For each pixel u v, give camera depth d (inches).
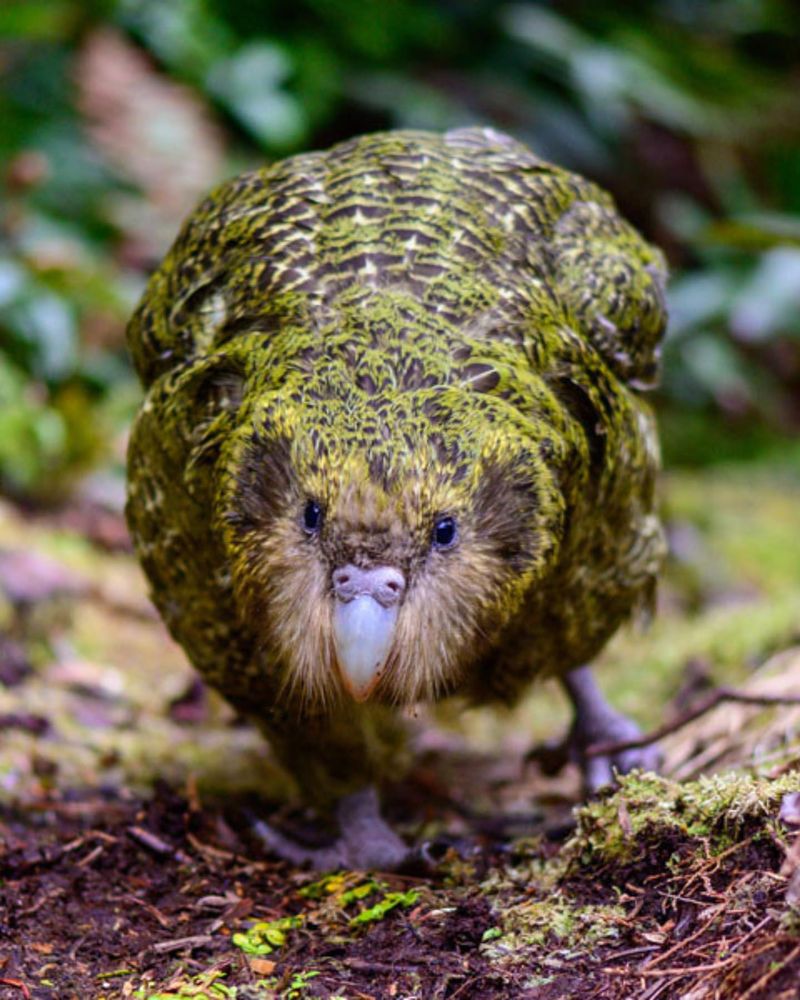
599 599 201.6
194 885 190.5
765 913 145.9
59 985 159.5
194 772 242.4
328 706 181.5
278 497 160.6
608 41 533.6
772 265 477.4
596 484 183.5
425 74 514.9
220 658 195.5
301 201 186.1
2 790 220.4
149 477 189.5
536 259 187.6
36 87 437.7
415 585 157.9
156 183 437.7
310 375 161.6
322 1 498.0
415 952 160.6
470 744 269.7
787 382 553.0
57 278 370.3
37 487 347.9
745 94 558.6
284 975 157.6
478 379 163.3
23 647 275.4
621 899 161.8
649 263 215.9
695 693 283.7
